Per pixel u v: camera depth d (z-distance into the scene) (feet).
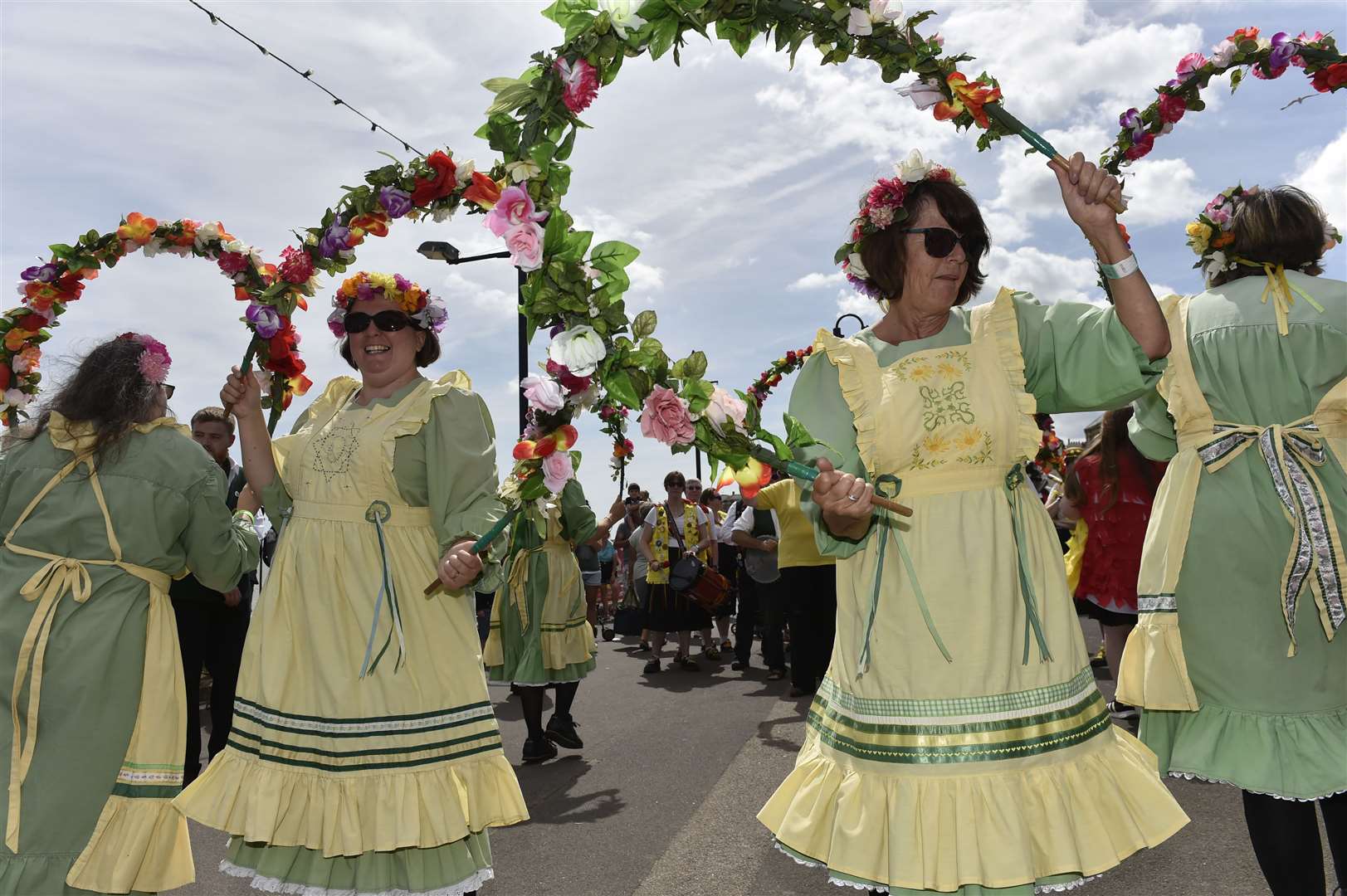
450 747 9.04
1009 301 7.36
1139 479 17.24
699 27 6.92
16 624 8.93
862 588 7.25
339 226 9.54
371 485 9.47
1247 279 9.29
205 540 9.82
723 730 21.02
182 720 9.64
